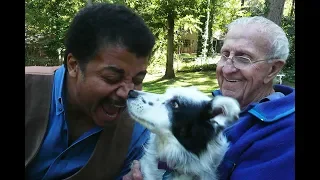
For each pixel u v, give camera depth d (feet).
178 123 2.12
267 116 1.93
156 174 2.21
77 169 1.89
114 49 1.61
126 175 2.12
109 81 1.66
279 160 1.79
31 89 1.85
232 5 18.26
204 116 2.14
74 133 1.92
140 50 1.66
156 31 15.51
